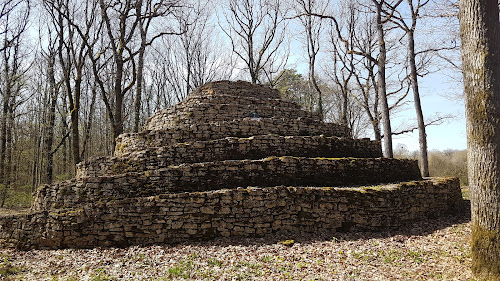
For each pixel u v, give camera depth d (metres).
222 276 6.03
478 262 5.41
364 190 8.76
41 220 8.08
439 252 6.97
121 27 18.00
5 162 21.08
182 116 12.66
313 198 8.44
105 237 7.88
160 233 7.90
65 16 15.67
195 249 7.49
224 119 12.70
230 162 9.27
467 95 5.73
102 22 18.80
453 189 10.80
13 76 22.19
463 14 5.82
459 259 6.40
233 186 9.16
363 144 12.87
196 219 7.97
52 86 21.47
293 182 9.62
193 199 8.03
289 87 35.62
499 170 5.32
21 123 26.27
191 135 11.19
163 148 10.12
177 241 7.89
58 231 7.89
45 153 23.00
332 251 7.24
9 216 8.28
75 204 8.91
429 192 9.88
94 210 7.94
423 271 6.04
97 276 6.18
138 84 19.83
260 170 9.39
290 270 6.29
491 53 5.47
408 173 12.30
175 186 8.99
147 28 19.52
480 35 5.55
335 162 10.34
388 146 16.30
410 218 9.19
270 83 28.02
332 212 8.45
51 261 7.15
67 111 25.00
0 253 7.74
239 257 6.98
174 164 10.01
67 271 6.61
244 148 10.35
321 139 11.51
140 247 7.71
